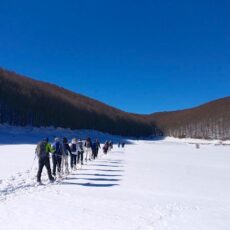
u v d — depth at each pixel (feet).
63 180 47.39
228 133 535.19
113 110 602.03
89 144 83.25
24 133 241.55
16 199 33.01
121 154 126.21
